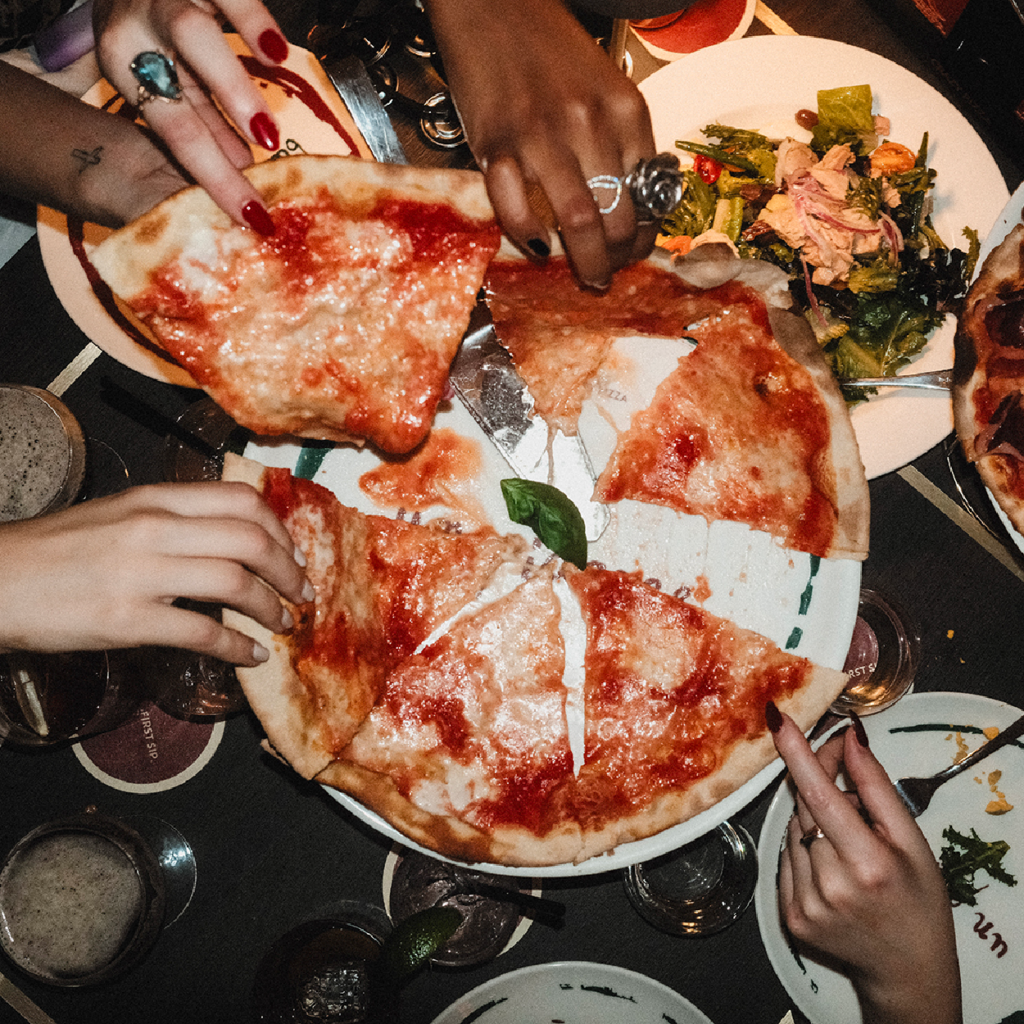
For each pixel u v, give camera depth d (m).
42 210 1.50
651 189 0.95
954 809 1.40
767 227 1.50
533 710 1.39
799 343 1.38
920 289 1.49
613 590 1.40
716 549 1.40
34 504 1.43
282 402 1.20
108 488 1.59
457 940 1.46
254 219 1.10
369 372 1.20
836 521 1.37
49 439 1.45
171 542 0.99
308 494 1.32
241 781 1.52
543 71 0.99
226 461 1.27
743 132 1.51
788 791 1.37
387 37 1.58
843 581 1.36
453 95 1.06
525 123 0.98
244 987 1.47
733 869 1.48
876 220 1.47
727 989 1.44
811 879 1.21
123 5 1.05
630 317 1.39
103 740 1.52
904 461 1.41
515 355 1.43
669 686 1.38
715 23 1.62
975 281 1.39
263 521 1.05
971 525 1.53
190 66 1.01
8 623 0.96
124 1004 1.47
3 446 1.44
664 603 1.40
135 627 0.98
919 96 1.50
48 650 0.99
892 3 1.59
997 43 1.45
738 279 1.33
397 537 1.41
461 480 1.41
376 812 1.32
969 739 1.38
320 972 1.40
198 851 1.50
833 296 1.50
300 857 1.51
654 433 1.41
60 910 1.41
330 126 1.54
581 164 0.97
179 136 1.05
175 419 1.60
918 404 1.42
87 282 1.51
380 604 1.41
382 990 1.37
